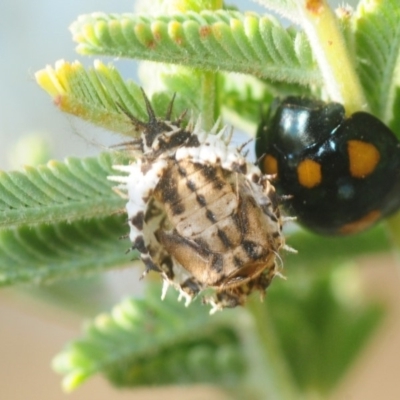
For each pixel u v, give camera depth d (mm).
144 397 88
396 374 92
